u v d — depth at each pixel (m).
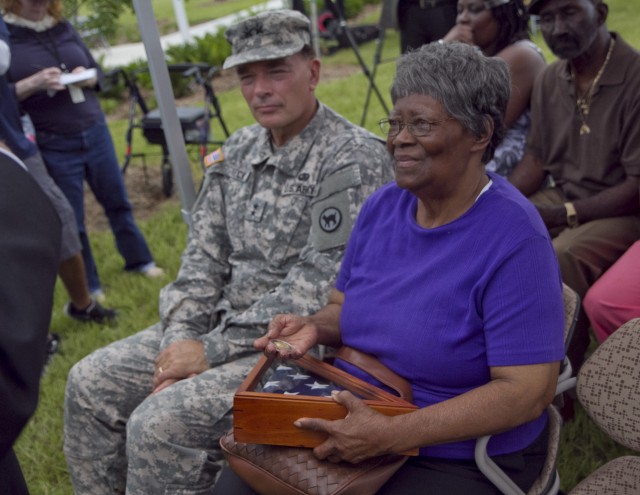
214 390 2.22
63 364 3.75
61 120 4.20
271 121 2.41
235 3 22.88
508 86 1.79
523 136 3.29
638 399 1.78
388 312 1.87
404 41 4.97
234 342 2.34
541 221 1.79
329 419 1.72
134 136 8.38
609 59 2.79
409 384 1.86
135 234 4.68
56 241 1.43
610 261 2.80
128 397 2.46
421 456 1.80
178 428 2.16
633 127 2.75
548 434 1.92
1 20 3.71
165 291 2.62
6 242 1.30
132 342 2.55
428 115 1.73
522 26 3.34
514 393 1.67
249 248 2.53
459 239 1.79
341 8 6.99
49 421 3.29
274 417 1.73
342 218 2.31
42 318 1.30
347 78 9.49
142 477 2.18
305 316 2.09
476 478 1.76
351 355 1.96
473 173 1.81
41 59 4.18
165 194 6.21
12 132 3.72
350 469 1.71
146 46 2.76
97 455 2.45
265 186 2.51
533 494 1.81
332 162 2.38
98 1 6.49
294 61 2.39
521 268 1.70
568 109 2.94
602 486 1.82
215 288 2.62
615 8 10.98
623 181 2.85
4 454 1.30
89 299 4.18
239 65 2.39
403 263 1.90
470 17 3.32
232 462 1.80
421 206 1.92
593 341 3.19
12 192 1.38
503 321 1.70
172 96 2.85
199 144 6.04
